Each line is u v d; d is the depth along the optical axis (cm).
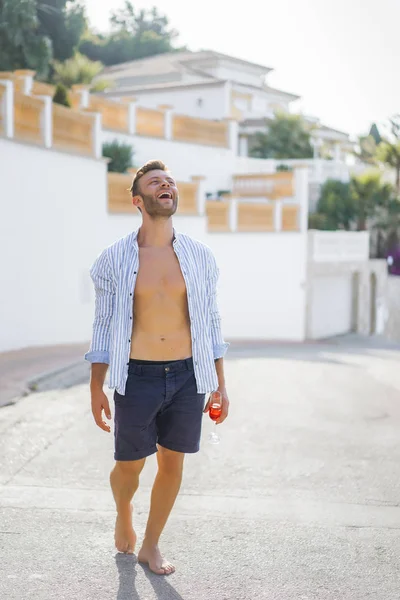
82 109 1695
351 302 3016
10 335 1410
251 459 660
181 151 2894
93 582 388
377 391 1064
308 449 702
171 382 389
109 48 7356
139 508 511
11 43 3319
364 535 468
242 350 1897
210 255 401
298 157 4306
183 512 507
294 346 2294
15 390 937
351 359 1645
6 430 737
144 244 394
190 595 376
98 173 1738
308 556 430
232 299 2478
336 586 389
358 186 3547
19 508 503
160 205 386
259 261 2508
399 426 818
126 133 2673
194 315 390
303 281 2597
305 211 2591
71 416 809
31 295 1480
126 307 385
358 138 5328
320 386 1097
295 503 535
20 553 425
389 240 3606
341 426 809
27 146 1441
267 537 460
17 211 1421
